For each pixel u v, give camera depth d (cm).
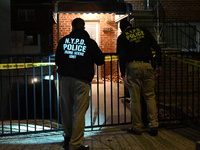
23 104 1304
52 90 952
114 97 764
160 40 945
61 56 379
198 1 1111
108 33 1046
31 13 3167
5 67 457
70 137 396
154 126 438
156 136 441
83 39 374
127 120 556
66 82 372
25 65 473
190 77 811
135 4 1063
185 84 805
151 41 448
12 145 414
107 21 1037
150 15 968
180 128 486
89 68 372
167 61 799
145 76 436
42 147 402
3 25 1302
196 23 1112
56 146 407
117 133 462
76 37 376
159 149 384
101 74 1045
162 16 1055
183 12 1104
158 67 454
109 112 617
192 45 1097
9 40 1420
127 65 443
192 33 1109
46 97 1307
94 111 627
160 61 448
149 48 444
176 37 973
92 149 389
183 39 1091
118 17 978
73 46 373
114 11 818
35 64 478
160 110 611
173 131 468
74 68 367
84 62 368
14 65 465
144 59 436
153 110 443
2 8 1282
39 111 1247
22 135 477
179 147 390
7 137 466
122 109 641
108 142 417
